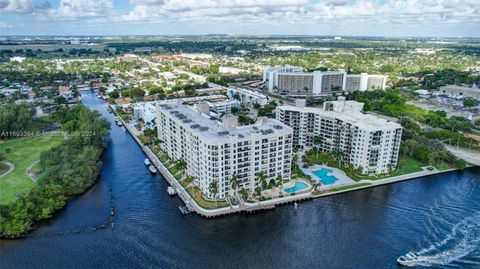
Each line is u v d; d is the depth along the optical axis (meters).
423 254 162.12
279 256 161.00
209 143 193.50
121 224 186.38
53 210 195.12
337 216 194.50
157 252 163.50
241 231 180.50
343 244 170.12
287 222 188.62
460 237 175.62
